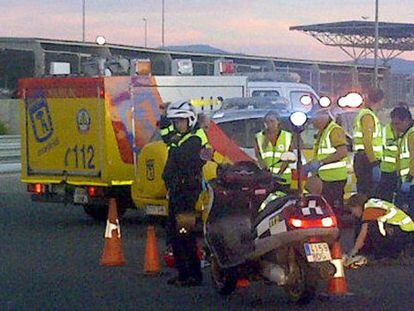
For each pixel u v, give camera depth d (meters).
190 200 10.92
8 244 14.66
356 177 14.42
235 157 13.95
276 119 13.42
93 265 12.70
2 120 41.94
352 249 12.55
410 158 12.75
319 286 10.61
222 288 10.44
